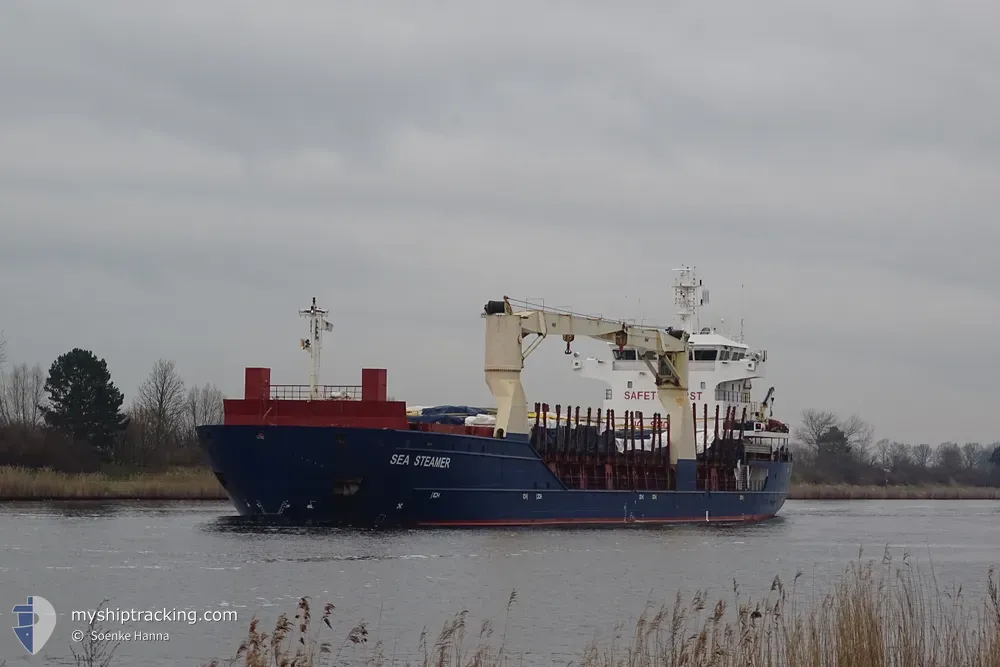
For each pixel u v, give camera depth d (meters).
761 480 95.88
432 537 61.44
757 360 96.94
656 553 60.25
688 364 85.75
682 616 31.59
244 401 65.38
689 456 84.06
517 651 35.50
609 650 35.41
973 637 33.69
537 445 74.12
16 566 49.66
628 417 91.75
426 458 63.91
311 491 63.03
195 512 80.06
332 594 44.09
